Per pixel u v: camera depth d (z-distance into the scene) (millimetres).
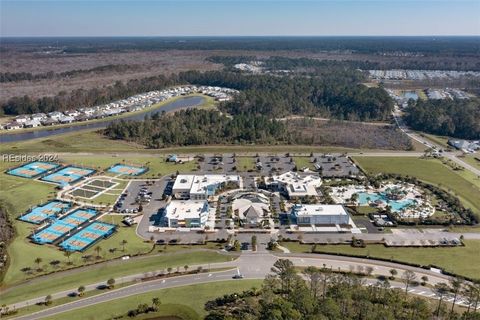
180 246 131750
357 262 121812
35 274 116000
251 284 111000
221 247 131125
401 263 120688
